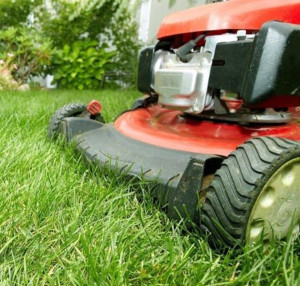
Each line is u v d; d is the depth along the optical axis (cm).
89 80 564
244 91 113
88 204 115
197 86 130
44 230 102
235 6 131
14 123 208
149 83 159
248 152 94
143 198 116
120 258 86
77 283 79
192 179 100
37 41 504
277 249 96
